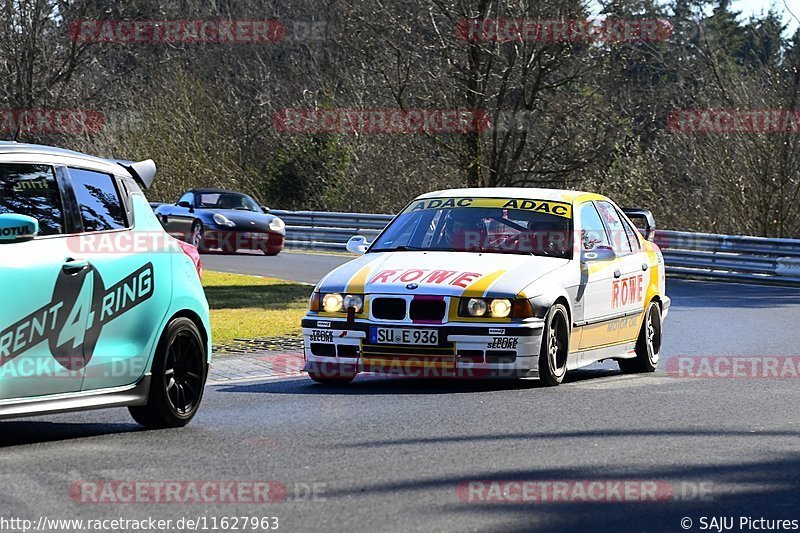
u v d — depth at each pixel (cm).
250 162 17425
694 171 12400
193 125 15750
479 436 2716
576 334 3844
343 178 15212
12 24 13162
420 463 2391
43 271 2559
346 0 8269
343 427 2870
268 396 3497
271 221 10488
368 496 2084
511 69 7394
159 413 2858
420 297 3566
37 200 2636
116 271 2755
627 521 1927
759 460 2430
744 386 3762
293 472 2302
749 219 11712
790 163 11369
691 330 5791
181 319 2945
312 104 15800
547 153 7900
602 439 2672
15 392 2500
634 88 9350
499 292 3559
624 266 4222
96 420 3059
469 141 7638
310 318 3684
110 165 2895
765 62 11938
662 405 3247
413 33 7781
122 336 2769
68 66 13800
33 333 2531
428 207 4125
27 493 2103
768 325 6025
